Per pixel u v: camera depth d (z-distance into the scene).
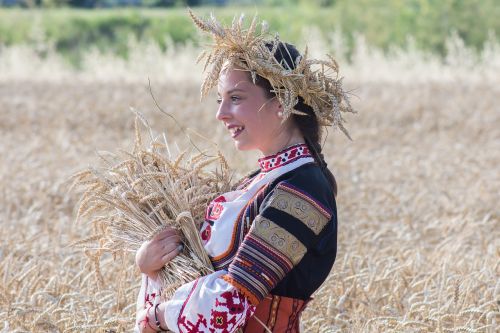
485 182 15.85
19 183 14.74
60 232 10.60
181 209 5.75
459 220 11.87
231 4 57.78
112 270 8.86
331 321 8.05
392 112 25.23
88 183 6.20
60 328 7.26
